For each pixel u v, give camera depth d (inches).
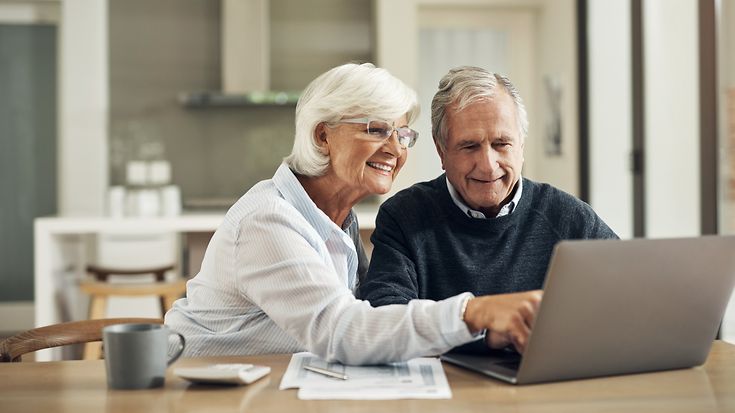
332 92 62.7
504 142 69.9
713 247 52.4
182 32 249.0
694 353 55.3
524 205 74.6
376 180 63.9
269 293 58.1
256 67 235.3
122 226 160.7
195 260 165.6
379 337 53.7
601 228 76.4
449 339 53.0
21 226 243.4
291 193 64.1
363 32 255.4
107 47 246.5
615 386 50.8
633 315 51.4
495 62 253.8
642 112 182.7
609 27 205.0
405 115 65.4
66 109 238.1
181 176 250.4
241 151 252.1
